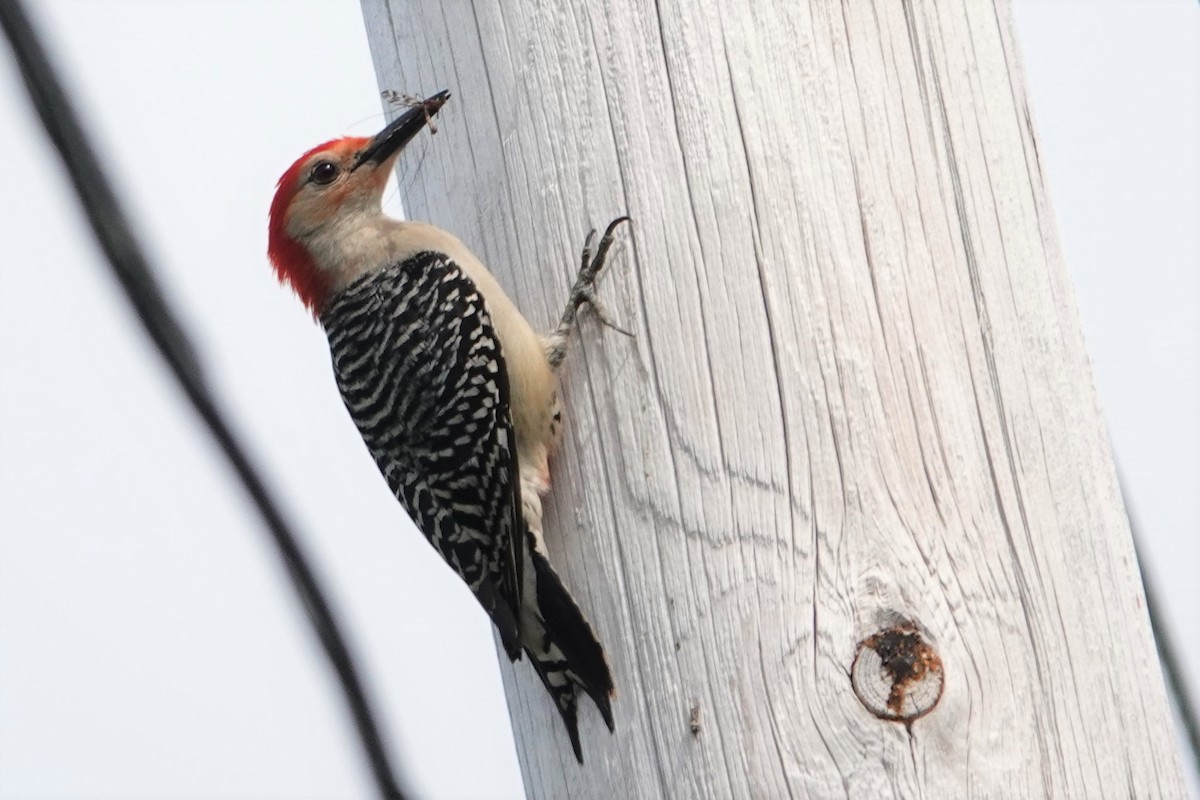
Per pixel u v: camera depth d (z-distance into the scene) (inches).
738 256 283.3
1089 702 271.4
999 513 275.3
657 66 292.7
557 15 302.5
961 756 258.2
